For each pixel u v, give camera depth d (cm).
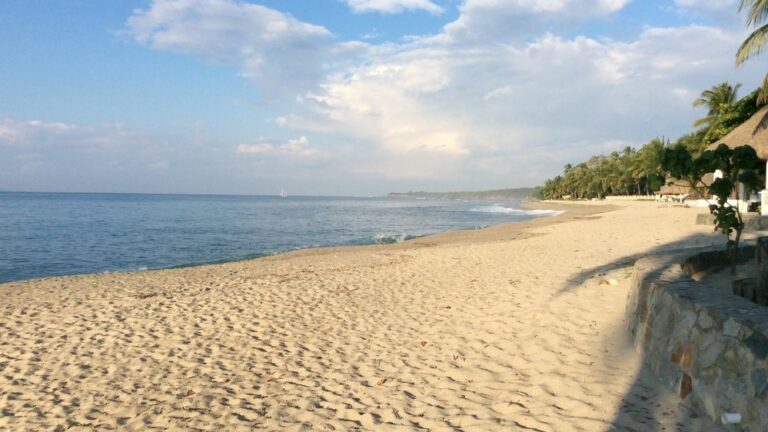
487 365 518
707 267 725
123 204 10569
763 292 504
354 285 1012
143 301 918
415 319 726
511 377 480
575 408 400
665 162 653
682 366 392
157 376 534
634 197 8325
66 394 489
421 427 392
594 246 1515
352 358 571
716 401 342
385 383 490
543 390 441
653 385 417
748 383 315
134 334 694
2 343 662
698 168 644
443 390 463
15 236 3123
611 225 2491
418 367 529
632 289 554
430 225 4462
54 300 959
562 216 4506
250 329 704
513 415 399
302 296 916
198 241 2875
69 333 707
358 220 5406
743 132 1617
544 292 810
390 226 4347
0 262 1989
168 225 4303
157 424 419
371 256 1576
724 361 342
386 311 784
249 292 971
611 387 429
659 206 5103
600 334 564
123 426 417
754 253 786
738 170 657
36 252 2320
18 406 462
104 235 3247
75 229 3728
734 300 390
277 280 1116
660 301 451
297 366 552
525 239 1944
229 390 490
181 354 604
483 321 679
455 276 1066
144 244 2695
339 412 430
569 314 655
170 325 736
